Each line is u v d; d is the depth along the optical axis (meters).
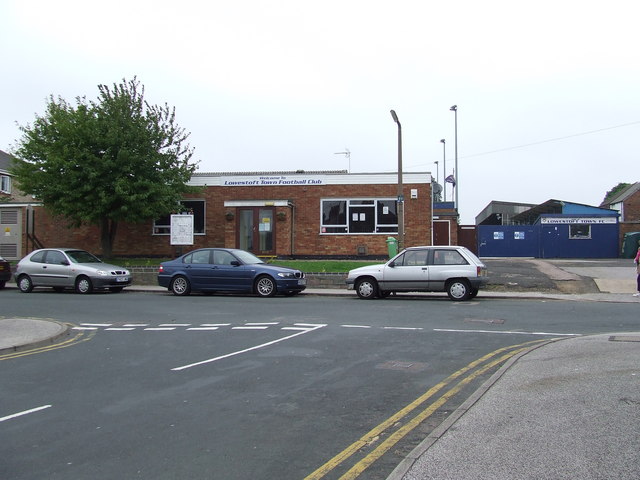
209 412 6.18
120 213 22.98
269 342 10.23
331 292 19.53
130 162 22.44
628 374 6.93
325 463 4.72
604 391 6.22
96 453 5.02
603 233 31.84
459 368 8.09
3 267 22.00
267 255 25.38
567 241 32.03
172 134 24.41
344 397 6.68
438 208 48.41
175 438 5.38
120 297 18.38
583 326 11.80
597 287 19.33
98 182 22.50
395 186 25.66
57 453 5.03
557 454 4.52
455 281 16.78
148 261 24.75
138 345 10.24
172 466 4.70
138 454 4.98
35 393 7.06
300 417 5.96
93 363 8.79
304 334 11.01
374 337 10.63
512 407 5.83
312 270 21.75
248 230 25.66
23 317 13.90
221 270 18.47
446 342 10.11
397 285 17.23
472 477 4.16
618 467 4.23
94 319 13.59
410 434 5.38
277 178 26.33
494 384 6.82
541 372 7.29
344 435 5.39
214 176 26.84
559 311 14.16
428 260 17.12
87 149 22.09
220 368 8.28
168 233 27.02
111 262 24.28
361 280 17.66
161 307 15.58
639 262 17.55
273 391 6.98
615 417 5.33
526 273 21.78
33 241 26.77
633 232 30.77
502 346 9.71
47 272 20.31
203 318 13.48
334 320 12.84
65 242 27.61
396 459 4.78
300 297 18.45
